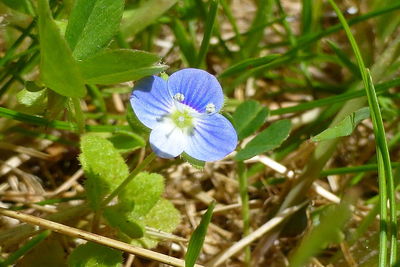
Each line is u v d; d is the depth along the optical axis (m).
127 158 0.10
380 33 0.11
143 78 0.08
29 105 0.09
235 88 0.12
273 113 0.10
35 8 0.09
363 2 0.11
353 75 0.12
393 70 0.11
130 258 0.09
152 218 0.09
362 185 0.11
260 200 0.11
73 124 0.09
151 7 0.10
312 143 0.10
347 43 0.12
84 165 0.09
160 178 0.09
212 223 0.10
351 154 0.11
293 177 0.10
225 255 0.09
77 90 0.08
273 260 0.10
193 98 0.09
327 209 0.10
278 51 0.13
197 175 0.11
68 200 0.10
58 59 0.08
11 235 0.09
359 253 0.09
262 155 0.11
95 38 0.08
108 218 0.09
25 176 0.10
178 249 0.10
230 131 0.08
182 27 0.11
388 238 0.09
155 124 0.08
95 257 0.08
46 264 0.09
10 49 0.10
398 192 0.10
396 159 0.11
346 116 0.09
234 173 0.11
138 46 0.11
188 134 0.08
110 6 0.08
